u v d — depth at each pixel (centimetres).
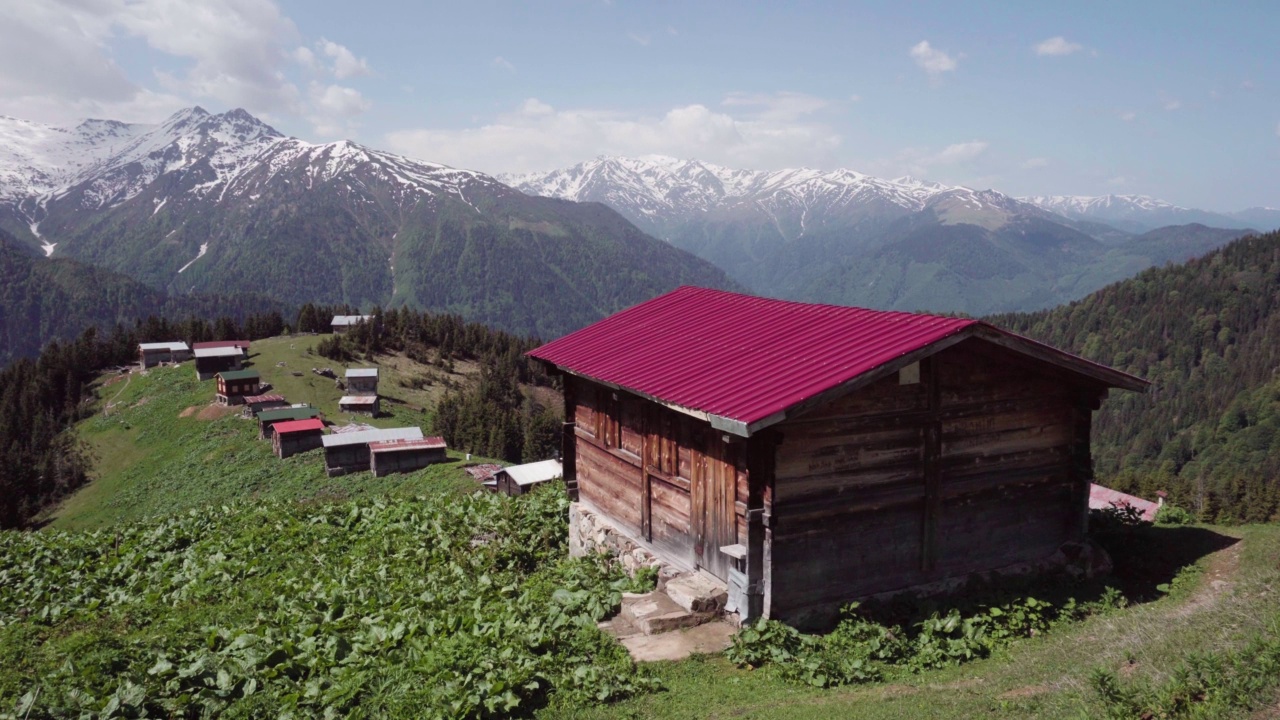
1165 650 1134
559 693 1222
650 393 1602
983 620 1478
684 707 1184
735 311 1994
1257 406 16312
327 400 12456
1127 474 10438
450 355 17700
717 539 1574
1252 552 1664
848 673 1291
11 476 9969
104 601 2059
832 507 1491
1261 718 845
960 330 1430
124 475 10106
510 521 2345
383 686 1200
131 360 16125
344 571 2050
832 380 1369
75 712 1156
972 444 1628
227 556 2347
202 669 1285
